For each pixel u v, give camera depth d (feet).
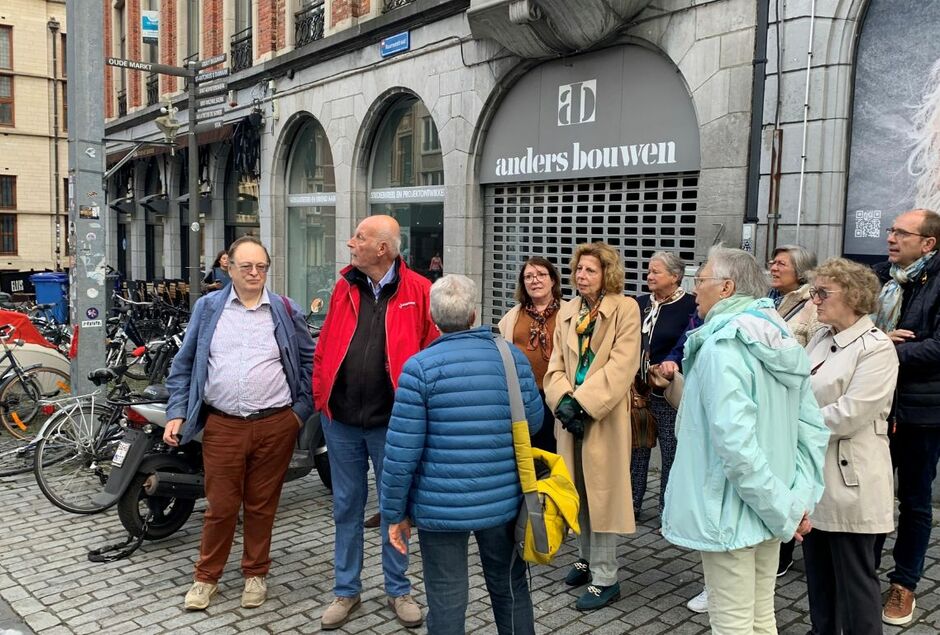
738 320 9.17
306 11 40.37
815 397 10.73
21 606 13.67
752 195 19.75
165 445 16.51
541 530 9.62
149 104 63.82
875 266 14.38
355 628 12.84
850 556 10.61
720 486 9.11
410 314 13.20
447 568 10.03
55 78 100.37
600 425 13.43
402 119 34.60
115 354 31.09
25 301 55.47
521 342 15.79
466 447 9.61
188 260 60.18
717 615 9.31
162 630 12.84
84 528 17.56
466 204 29.40
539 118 26.45
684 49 21.17
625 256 23.93
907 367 12.25
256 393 13.67
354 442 13.21
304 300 42.83
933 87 17.13
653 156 22.65
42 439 18.43
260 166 44.47
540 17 23.30
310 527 17.61
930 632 12.10
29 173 103.86
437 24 30.14
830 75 18.40
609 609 13.32
